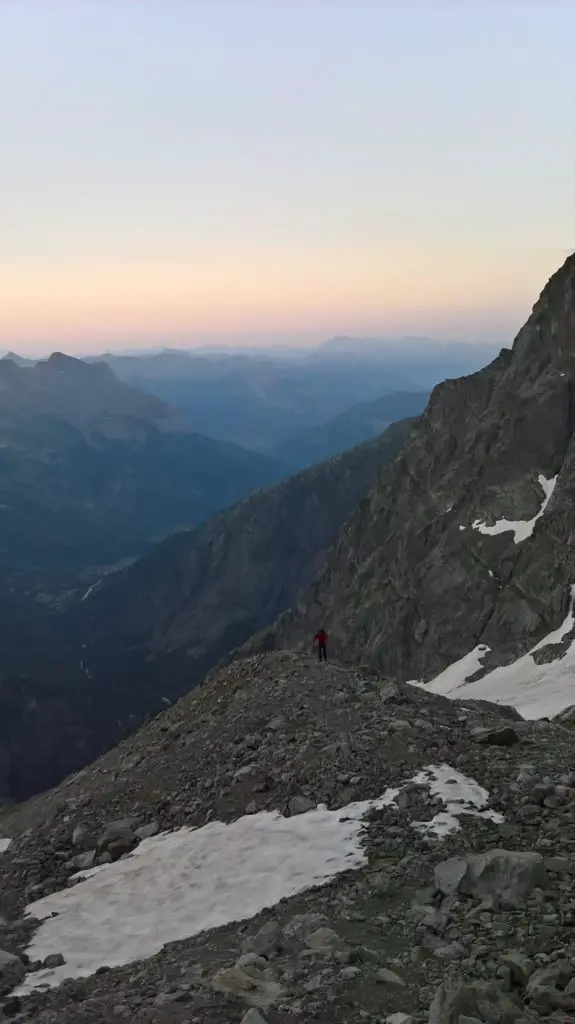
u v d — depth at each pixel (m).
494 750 20.12
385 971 10.90
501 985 10.09
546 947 11.08
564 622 67.00
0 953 15.10
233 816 19.77
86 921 16.59
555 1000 9.59
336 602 120.00
